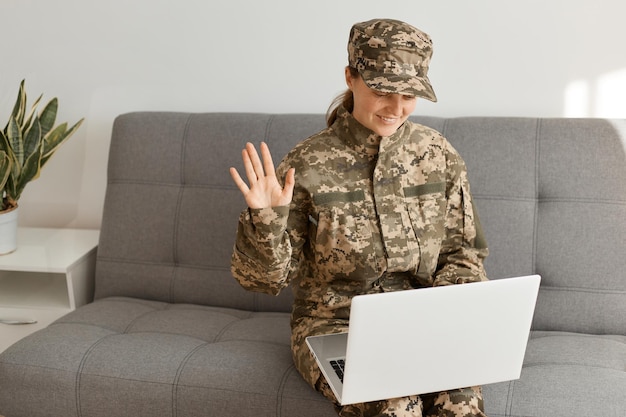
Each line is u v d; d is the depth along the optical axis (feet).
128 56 9.48
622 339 7.45
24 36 9.57
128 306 8.26
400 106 6.12
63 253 8.86
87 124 9.70
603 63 8.52
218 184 8.46
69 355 7.07
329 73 9.09
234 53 9.25
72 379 6.93
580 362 6.77
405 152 6.57
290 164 6.52
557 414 6.09
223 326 7.76
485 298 5.34
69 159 9.77
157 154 8.63
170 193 8.57
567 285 7.74
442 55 8.79
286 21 9.04
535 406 6.18
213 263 8.43
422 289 5.22
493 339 5.52
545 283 7.82
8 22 9.57
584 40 8.50
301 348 6.50
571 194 7.80
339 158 6.51
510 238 7.85
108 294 8.68
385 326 5.23
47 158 9.04
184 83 9.45
